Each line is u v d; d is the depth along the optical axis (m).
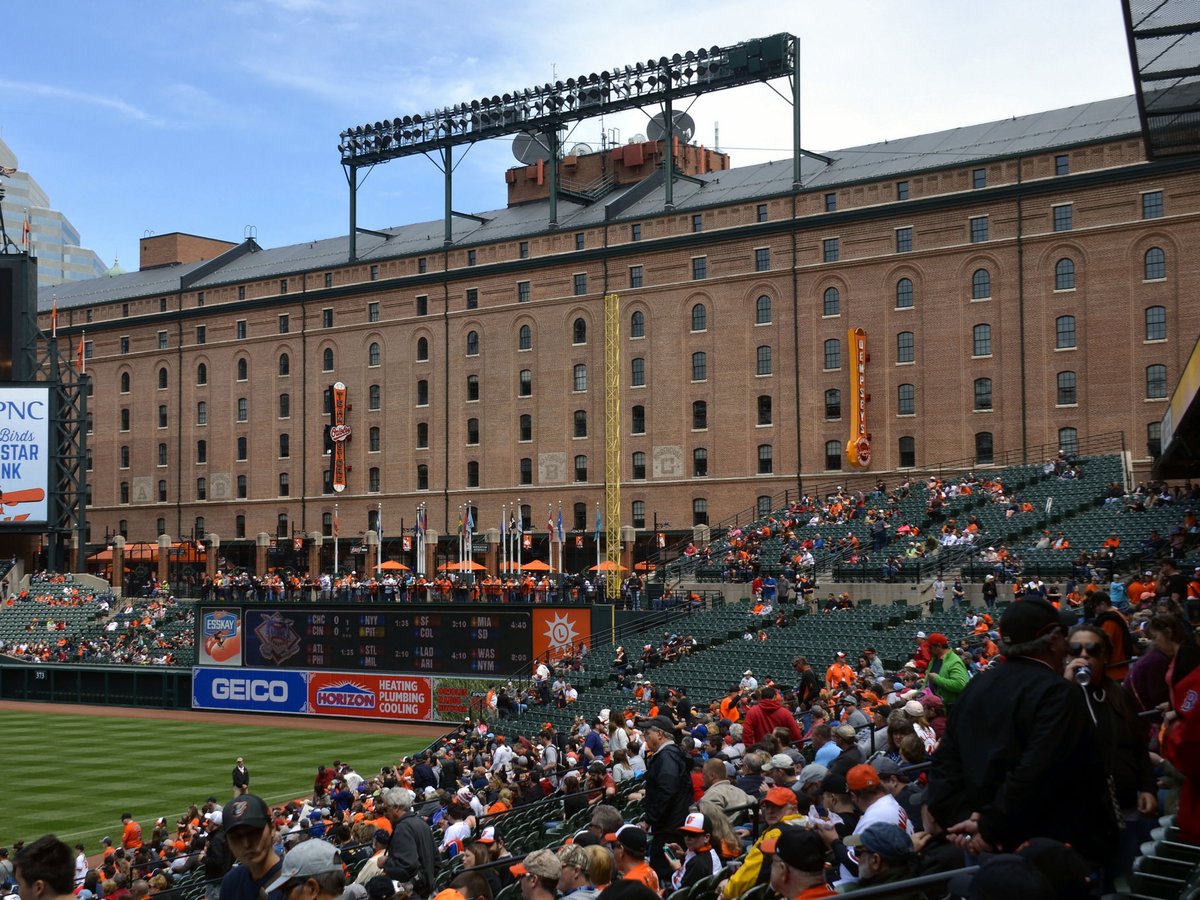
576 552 99.44
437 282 107.56
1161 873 10.86
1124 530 58.41
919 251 83.12
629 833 13.09
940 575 60.28
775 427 89.31
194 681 83.81
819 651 57.03
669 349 94.69
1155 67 22.53
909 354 83.69
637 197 101.81
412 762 51.06
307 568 114.19
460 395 106.12
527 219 108.19
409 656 76.75
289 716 80.31
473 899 12.85
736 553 75.06
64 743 67.88
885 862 9.34
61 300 138.00
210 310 122.25
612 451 93.50
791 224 88.50
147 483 126.88
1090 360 76.44
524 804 30.42
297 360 116.50
